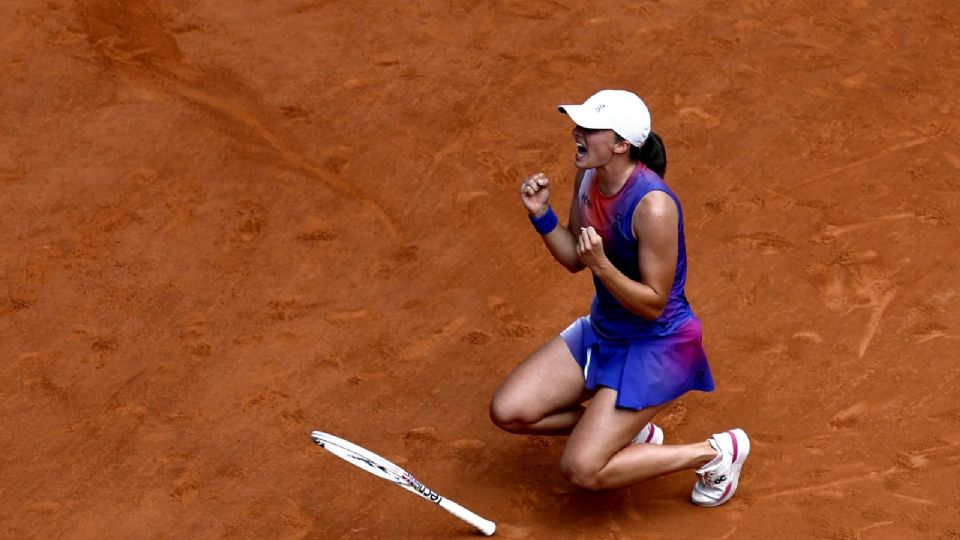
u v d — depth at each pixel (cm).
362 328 2408
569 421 1988
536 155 2948
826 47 3394
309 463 2083
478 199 2800
